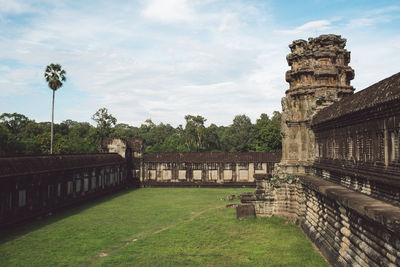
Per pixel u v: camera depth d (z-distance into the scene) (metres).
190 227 23.77
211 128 84.81
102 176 40.94
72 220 26.56
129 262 16.50
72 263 16.64
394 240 9.91
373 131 13.12
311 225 20.77
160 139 107.88
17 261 16.89
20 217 24.69
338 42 26.81
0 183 22.52
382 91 12.23
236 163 49.09
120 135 82.50
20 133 75.06
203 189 47.12
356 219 12.97
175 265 15.95
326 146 20.58
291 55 27.45
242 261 16.36
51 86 50.19
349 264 13.45
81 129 86.31
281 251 17.77
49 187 28.77
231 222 25.03
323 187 16.72
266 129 64.38
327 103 23.64
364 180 14.25
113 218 27.36
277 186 26.12
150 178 51.19
